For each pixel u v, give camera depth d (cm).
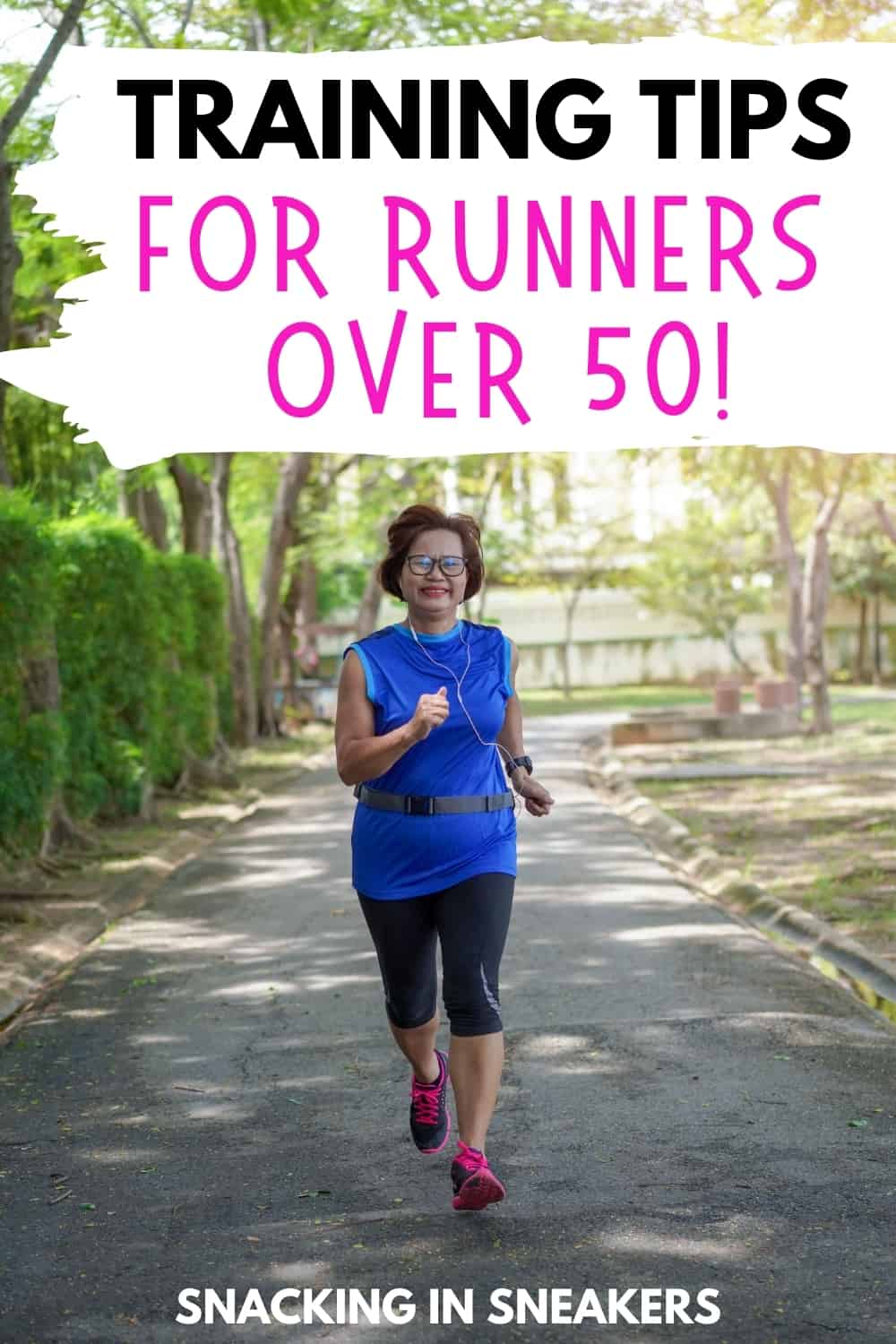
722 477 3394
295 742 3434
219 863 1535
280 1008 850
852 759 2698
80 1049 768
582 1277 447
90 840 1548
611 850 1529
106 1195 541
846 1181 528
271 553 3488
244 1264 467
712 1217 495
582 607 7375
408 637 512
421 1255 468
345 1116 634
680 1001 830
